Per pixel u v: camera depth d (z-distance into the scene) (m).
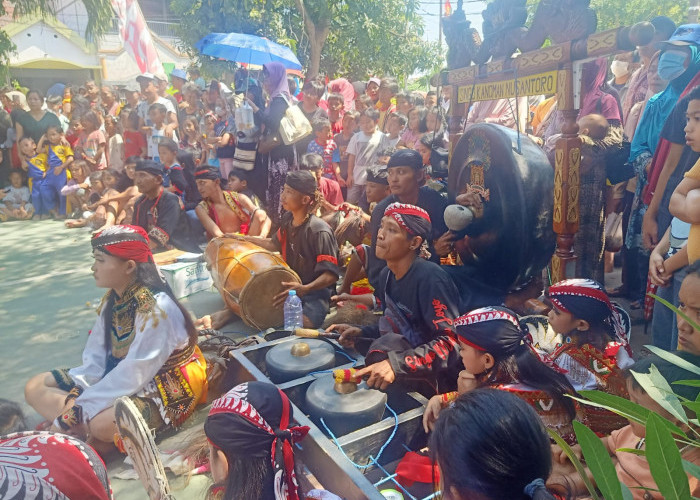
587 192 3.96
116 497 2.54
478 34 4.18
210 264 4.69
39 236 7.86
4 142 9.48
